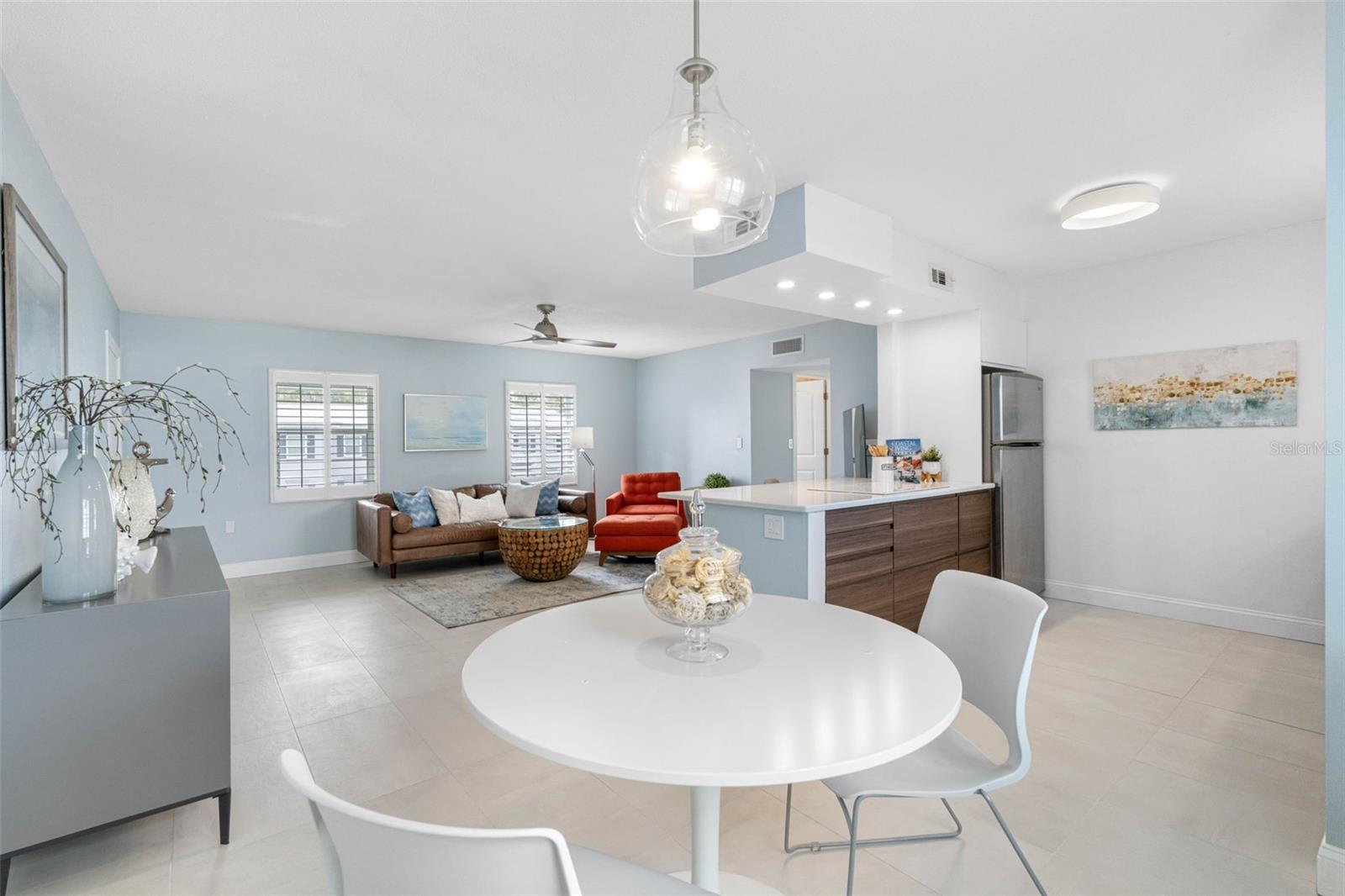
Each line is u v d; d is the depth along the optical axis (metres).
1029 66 1.98
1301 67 1.99
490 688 1.17
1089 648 3.48
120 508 2.26
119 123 2.23
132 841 1.88
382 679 3.16
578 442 7.30
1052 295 4.54
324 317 5.54
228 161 2.54
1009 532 4.21
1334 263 1.62
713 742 0.96
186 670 1.80
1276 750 2.36
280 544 5.86
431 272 4.17
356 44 1.82
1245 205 3.22
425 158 2.55
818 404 7.42
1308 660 3.26
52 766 1.63
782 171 2.74
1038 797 2.06
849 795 1.32
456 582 5.30
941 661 1.32
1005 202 3.11
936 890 1.64
